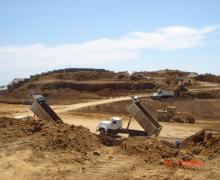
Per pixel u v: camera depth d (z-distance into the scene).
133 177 21.22
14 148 26.34
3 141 28.42
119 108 81.94
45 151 25.84
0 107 82.00
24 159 24.36
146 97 93.81
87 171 22.45
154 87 114.44
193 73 155.50
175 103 85.06
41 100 42.25
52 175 21.89
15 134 29.80
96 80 125.06
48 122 32.22
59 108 81.94
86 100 94.88
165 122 72.00
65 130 29.45
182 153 25.48
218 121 76.00
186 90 100.56
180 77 142.12
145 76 136.75
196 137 28.78
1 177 22.00
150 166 23.06
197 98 95.88
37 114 41.34
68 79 130.00
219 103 86.62
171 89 100.94
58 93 109.25
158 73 154.12
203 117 79.88
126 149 26.62
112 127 44.06
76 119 69.38
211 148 26.52
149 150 25.88
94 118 71.19
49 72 148.62
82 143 27.66
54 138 27.59
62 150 26.16
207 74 143.50
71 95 106.94
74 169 22.80
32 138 28.14
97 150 27.06
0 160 24.38
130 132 43.28
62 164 23.61
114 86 114.19
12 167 23.25
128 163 23.89
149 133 41.94
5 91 138.75
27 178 21.67
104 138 31.59
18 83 140.88
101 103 84.94
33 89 118.25
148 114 43.25
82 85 115.38
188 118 72.69
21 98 108.12
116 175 21.67
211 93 99.56
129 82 116.44
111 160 24.64
